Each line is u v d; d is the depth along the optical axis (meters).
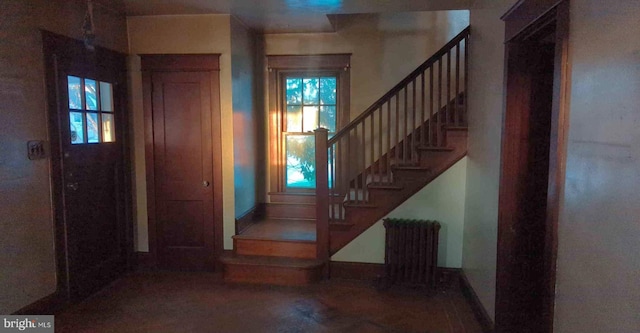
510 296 2.66
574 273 1.59
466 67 3.76
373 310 3.39
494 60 2.89
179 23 4.11
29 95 2.97
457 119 3.79
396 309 3.41
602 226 1.39
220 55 4.09
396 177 3.92
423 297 3.67
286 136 5.14
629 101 1.24
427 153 3.85
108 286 3.90
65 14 3.32
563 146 1.73
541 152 2.57
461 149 3.78
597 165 1.43
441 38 4.73
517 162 2.59
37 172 3.05
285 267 3.96
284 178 5.17
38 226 3.07
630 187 1.23
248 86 4.68
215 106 4.14
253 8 3.86
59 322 3.14
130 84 4.22
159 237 4.34
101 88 3.82
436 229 3.71
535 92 2.54
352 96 4.93
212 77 4.12
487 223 2.99
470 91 3.68
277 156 5.14
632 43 1.23
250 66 4.74
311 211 5.05
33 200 3.02
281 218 5.10
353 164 4.97
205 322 3.17
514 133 2.57
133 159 4.29
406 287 3.87
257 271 4.02
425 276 3.78
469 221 3.60
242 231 4.45
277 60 4.99
